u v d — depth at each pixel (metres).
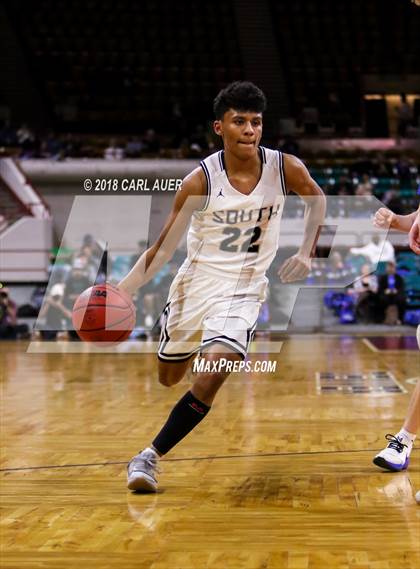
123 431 5.63
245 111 3.77
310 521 3.40
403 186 18.41
